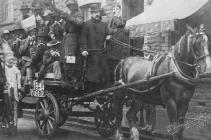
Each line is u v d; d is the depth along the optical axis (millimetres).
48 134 10195
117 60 10234
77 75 10086
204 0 10797
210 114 11383
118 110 9695
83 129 11547
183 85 8062
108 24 10719
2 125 10906
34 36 11844
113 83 10195
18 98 10789
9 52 10797
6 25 23172
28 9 20953
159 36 13500
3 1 24656
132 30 11781
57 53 10555
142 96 9031
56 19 11469
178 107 8227
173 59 8195
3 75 10750
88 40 9961
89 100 10477
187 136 9617
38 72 10875
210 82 11750
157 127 10805
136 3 15672
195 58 7848
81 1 10359
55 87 10469
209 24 11391
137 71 9078
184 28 11438
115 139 10000
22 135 10664
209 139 9305
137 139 9250
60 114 10227
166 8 11555
